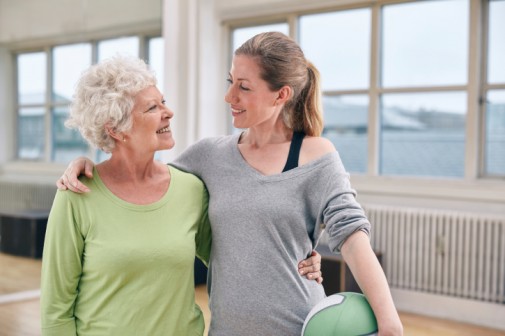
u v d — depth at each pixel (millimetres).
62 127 4582
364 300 1313
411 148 5086
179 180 1497
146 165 1443
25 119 4406
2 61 4305
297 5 5422
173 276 1410
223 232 1447
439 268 4547
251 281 1406
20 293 4277
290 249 1427
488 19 4652
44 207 4473
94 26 4789
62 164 4586
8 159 4332
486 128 4703
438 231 4555
